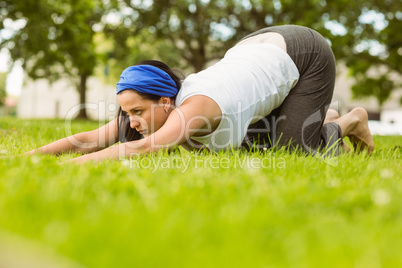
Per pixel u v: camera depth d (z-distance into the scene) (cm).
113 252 104
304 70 374
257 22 2234
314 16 1983
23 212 132
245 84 338
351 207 173
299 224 143
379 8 2088
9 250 97
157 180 214
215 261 104
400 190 205
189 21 2403
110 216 135
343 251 114
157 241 114
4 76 1969
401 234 137
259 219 139
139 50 2652
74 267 93
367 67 2397
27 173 206
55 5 1881
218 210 154
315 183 218
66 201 151
